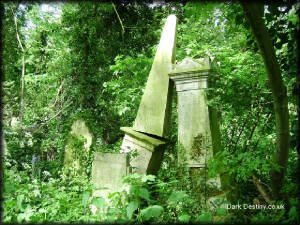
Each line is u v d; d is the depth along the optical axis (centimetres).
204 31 634
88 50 706
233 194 293
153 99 376
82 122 540
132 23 723
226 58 440
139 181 287
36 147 611
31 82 751
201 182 300
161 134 360
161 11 703
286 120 228
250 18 205
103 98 707
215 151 318
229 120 364
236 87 346
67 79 711
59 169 527
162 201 292
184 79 345
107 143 698
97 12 688
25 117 645
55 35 734
